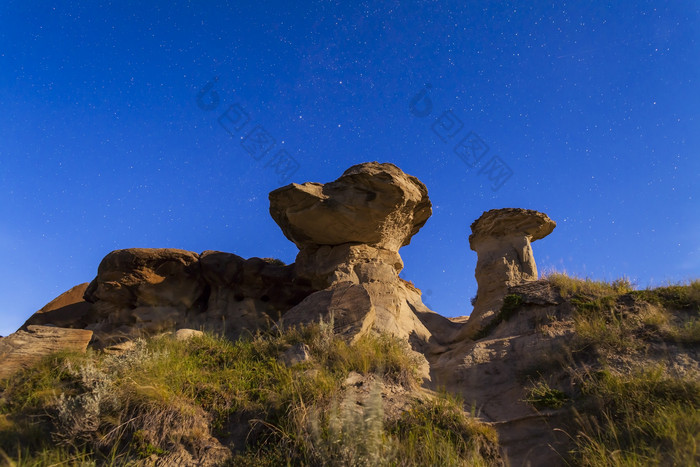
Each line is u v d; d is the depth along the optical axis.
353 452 5.66
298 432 6.61
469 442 7.07
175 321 17.84
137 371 8.01
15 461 6.16
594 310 11.32
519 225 16.70
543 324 11.80
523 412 8.52
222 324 17.91
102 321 18.38
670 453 6.11
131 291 18.22
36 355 9.30
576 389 8.45
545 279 13.91
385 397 8.05
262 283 18.89
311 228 16.78
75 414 6.87
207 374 8.50
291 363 9.00
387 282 15.69
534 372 9.78
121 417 7.00
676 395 7.37
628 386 7.78
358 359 9.16
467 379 10.51
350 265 16.34
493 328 13.25
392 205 16.16
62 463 6.20
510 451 7.46
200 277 18.97
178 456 6.60
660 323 9.98
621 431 6.93
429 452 6.43
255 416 7.30
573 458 6.70
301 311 12.28
